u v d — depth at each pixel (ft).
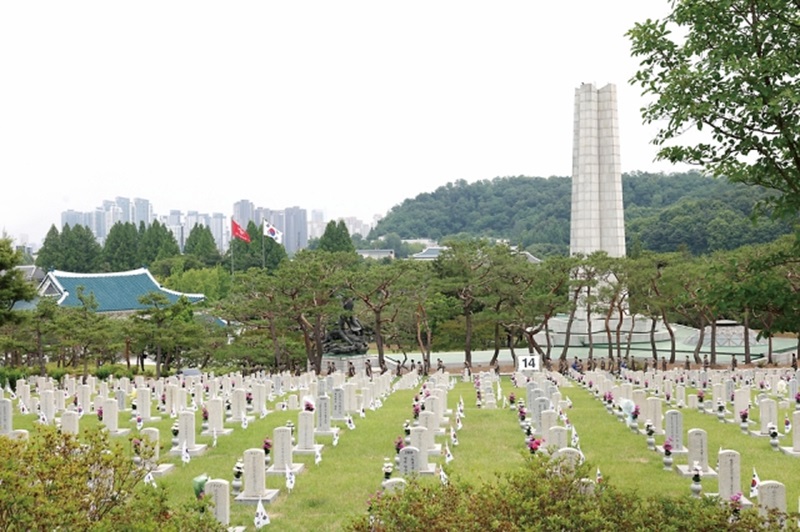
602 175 279.69
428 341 233.35
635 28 54.95
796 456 88.69
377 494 50.72
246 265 384.68
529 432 97.30
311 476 79.05
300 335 254.68
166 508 43.98
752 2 51.01
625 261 226.17
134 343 207.41
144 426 112.27
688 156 55.47
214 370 214.48
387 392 160.86
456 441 94.89
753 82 49.60
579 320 294.66
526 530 41.73
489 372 208.23
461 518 42.45
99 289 279.49
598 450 92.89
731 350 272.10
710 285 58.03
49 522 39.37
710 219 450.30
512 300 230.07
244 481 71.05
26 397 136.87
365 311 241.55
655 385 154.81
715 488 73.26
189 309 221.05
